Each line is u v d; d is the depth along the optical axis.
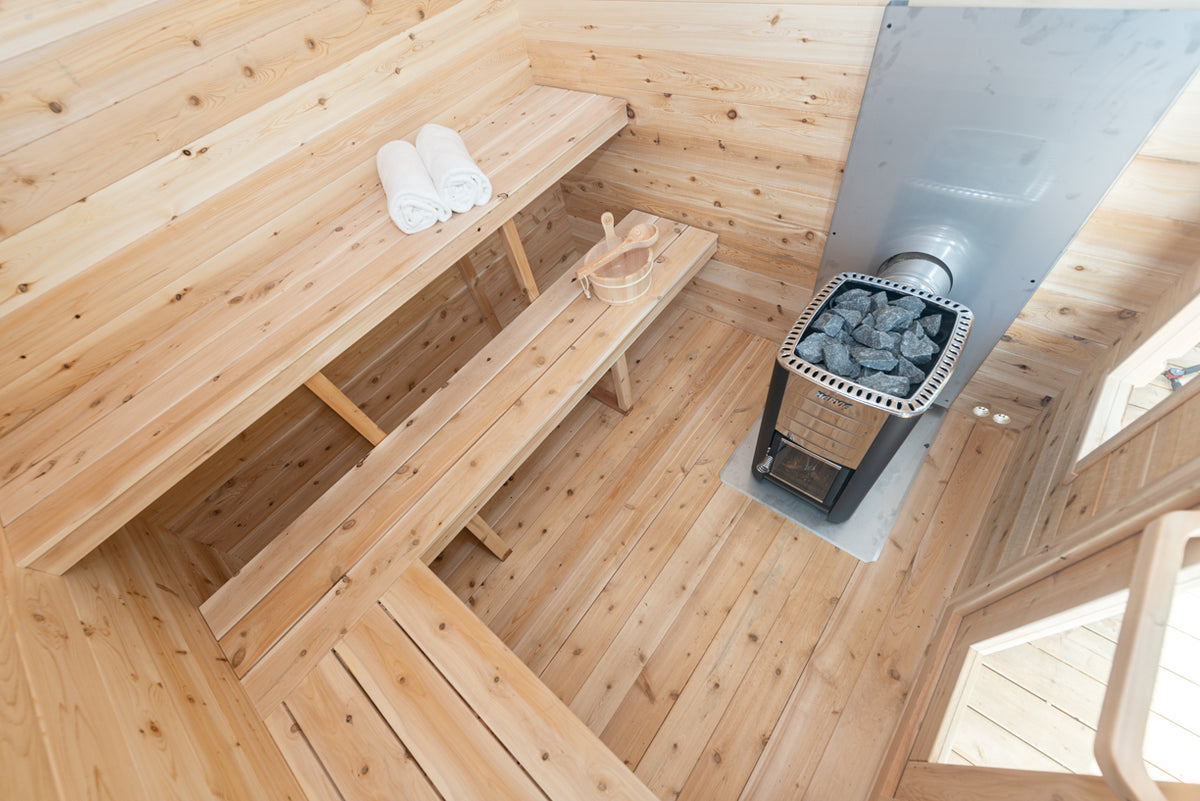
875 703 1.36
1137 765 0.47
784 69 1.32
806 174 1.50
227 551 1.68
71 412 1.11
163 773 0.74
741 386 2.06
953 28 1.03
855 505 1.52
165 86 1.10
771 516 1.72
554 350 1.59
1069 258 1.21
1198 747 1.01
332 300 1.25
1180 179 0.98
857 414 1.21
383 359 1.96
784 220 1.68
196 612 1.19
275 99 1.26
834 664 1.43
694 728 1.37
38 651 0.76
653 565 1.67
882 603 1.50
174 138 1.14
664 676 1.46
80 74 1.00
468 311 2.21
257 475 1.68
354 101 1.40
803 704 1.38
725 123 1.55
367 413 1.99
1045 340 1.40
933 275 1.35
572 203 2.36
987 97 1.08
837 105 1.30
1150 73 0.89
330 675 1.09
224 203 1.26
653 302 1.68
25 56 0.94
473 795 0.93
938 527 1.60
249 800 0.83
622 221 2.03
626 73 1.62
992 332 1.46
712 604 1.57
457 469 1.37
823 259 1.68
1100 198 1.07
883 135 1.27
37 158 1.00
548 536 1.78
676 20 1.40
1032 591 1.02
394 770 0.97
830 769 1.28
